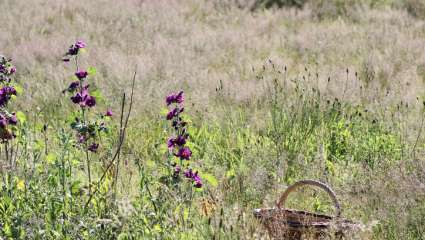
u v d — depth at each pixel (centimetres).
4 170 808
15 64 1802
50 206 730
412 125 1318
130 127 1275
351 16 2583
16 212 722
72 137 943
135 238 695
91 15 2506
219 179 989
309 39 2231
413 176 945
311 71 1841
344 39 2223
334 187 1009
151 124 1316
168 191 758
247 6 2772
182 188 779
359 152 1192
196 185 766
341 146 1216
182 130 782
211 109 1386
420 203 872
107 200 764
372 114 1402
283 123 1281
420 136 1253
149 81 1638
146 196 777
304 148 1191
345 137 1237
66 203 740
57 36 2209
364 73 1817
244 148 1184
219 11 2727
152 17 2503
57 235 686
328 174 1058
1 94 783
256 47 2166
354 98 1530
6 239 695
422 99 1551
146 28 2327
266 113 1404
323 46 2125
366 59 1938
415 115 1416
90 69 779
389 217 859
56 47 2005
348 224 782
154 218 721
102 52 1950
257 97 1506
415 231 847
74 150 939
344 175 1054
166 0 2764
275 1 2823
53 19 2436
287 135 1230
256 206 934
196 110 1376
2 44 2069
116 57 1845
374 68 1858
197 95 1455
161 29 2373
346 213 927
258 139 1215
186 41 2148
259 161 1095
